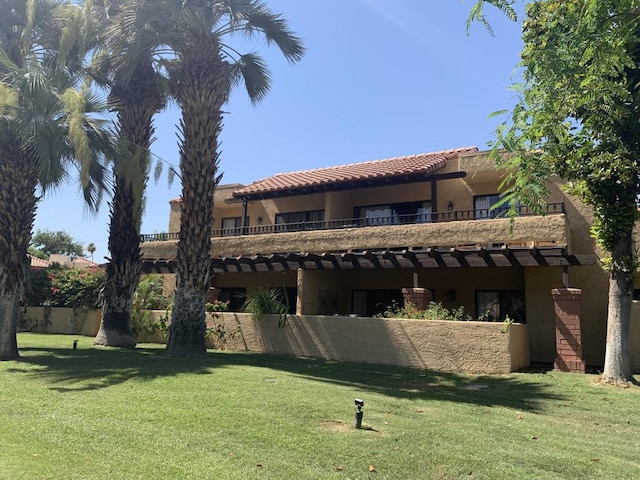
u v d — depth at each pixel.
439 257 15.32
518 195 6.38
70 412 6.97
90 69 17.03
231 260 19.00
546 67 5.36
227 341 17.30
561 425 7.59
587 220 16.16
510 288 17.86
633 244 12.93
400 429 6.74
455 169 19.23
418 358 13.77
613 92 6.10
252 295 17.81
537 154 6.39
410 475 5.14
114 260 17.09
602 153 10.11
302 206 23.48
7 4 14.41
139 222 17.25
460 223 16.67
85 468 4.94
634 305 13.26
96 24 15.90
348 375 11.73
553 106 5.68
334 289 20.34
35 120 12.45
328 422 6.95
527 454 5.96
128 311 17.27
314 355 15.54
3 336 12.77
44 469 4.86
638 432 7.36
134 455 5.36
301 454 5.57
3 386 8.77
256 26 14.94
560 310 13.45
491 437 6.61
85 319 24.08
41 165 12.75
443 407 8.40
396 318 14.73
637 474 5.47
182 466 5.09
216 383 9.27
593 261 13.34
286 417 7.04
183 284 13.78
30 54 14.62
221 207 26.17
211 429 6.34
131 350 15.52
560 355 13.25
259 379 9.98
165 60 17.62
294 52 15.68
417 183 20.61
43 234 70.88
